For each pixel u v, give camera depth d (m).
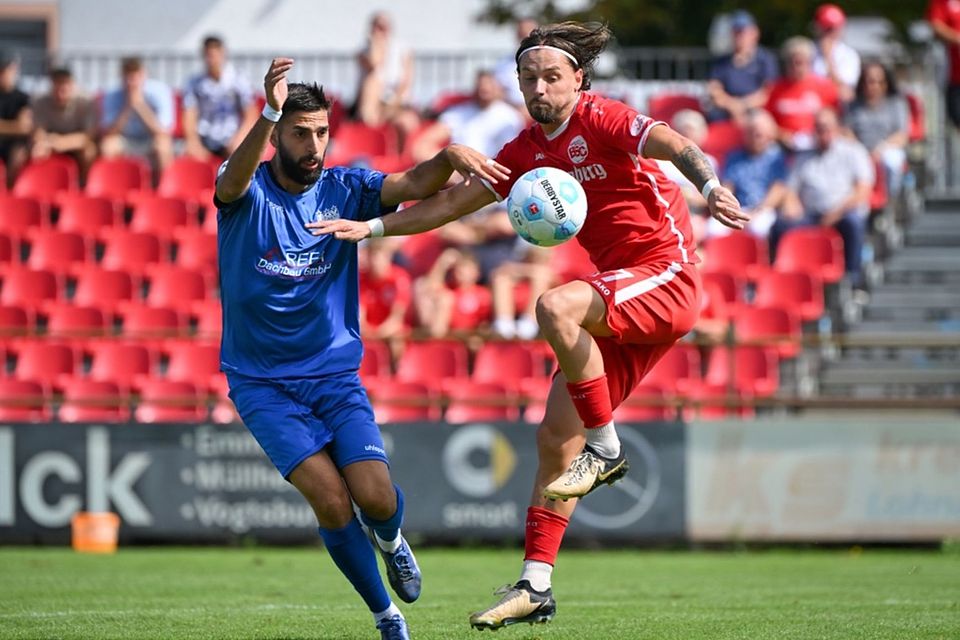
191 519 42.91
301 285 20.86
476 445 42.88
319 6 78.00
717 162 59.25
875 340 42.56
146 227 58.31
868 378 51.03
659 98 63.19
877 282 56.50
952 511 42.41
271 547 43.62
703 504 42.69
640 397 43.88
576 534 42.69
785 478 42.72
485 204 22.09
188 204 58.59
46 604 27.98
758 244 54.16
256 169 20.73
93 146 61.59
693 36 87.81
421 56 65.38
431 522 42.69
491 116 57.84
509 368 49.50
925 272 56.41
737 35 61.34
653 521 42.62
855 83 62.31
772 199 55.44
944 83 62.88
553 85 20.94
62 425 42.94
